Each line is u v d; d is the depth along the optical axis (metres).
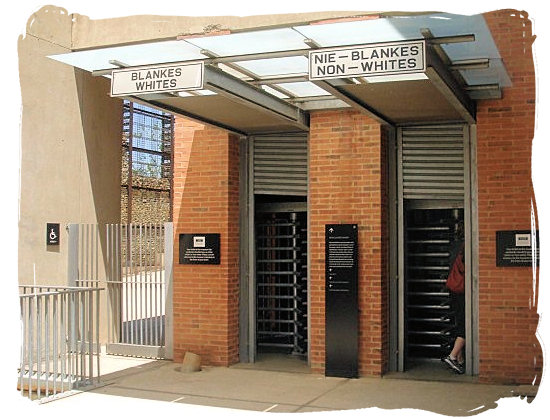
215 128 10.09
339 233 9.58
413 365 10.11
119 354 11.24
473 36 6.61
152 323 11.12
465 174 9.49
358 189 9.58
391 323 9.76
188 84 7.50
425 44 6.50
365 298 9.47
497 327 8.82
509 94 8.82
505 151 8.84
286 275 11.19
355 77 6.86
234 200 10.62
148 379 9.34
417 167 9.77
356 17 8.96
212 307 10.42
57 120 11.57
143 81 7.69
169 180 24.83
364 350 9.43
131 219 22.58
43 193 11.22
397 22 6.97
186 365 9.93
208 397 8.26
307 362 10.50
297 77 8.55
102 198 12.66
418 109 8.91
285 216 11.38
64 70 11.73
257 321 10.90
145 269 11.23
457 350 9.43
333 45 7.48
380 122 9.47
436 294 9.85
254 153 10.80
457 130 9.59
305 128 10.06
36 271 11.05
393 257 9.82
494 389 8.50
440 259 10.16
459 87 8.09
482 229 8.92
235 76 8.96
